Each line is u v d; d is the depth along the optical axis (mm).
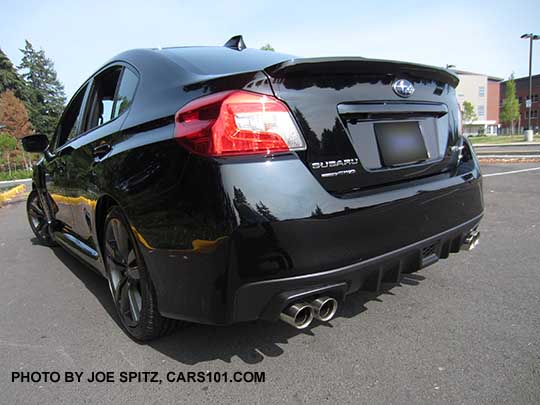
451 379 1960
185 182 1778
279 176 1745
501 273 3256
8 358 2336
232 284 1710
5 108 39969
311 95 1881
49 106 60000
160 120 2004
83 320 2789
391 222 2012
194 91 1923
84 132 3104
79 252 3281
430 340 2311
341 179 1923
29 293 3344
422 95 2352
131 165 2088
